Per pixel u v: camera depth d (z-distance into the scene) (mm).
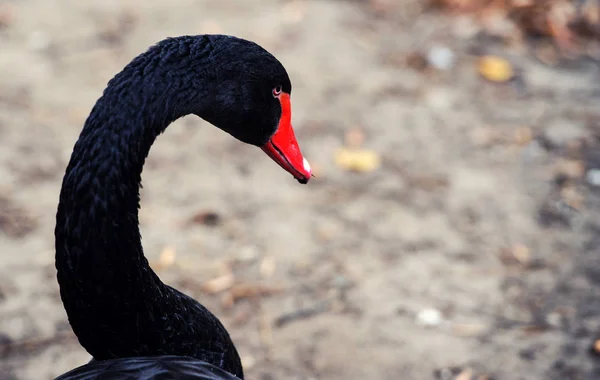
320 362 6191
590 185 8078
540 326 6512
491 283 6941
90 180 3381
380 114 9008
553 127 8859
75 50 9781
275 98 4199
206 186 7996
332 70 9625
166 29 10148
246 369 6121
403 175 8172
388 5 10859
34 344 6305
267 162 8406
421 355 6258
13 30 10086
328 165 8273
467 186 8047
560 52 10141
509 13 10656
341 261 7152
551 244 7367
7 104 8914
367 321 6566
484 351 6297
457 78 9617
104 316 3559
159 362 3537
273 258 7180
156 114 3531
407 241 7375
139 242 3611
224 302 6734
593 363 6164
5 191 7777
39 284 6855
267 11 10633
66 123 8711
